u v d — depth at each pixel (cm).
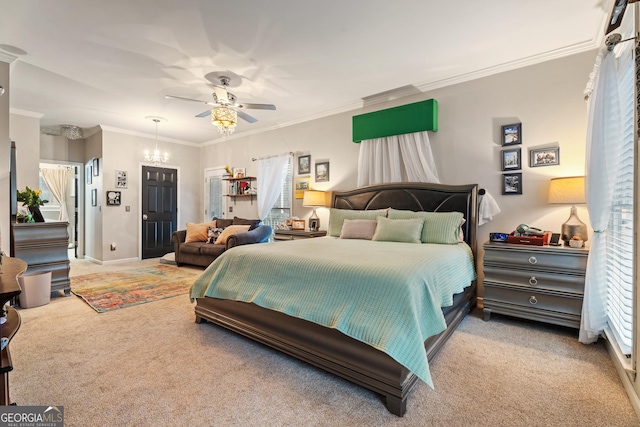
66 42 279
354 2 228
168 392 175
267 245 289
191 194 704
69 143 618
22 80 360
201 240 564
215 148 682
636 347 164
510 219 327
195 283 273
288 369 202
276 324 221
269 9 236
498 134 334
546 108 308
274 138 561
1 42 279
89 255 625
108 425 149
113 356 217
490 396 173
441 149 370
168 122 542
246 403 167
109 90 391
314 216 495
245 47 289
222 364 207
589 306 231
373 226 359
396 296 174
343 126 462
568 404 166
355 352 180
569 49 292
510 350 228
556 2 229
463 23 254
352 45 287
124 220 601
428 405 165
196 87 381
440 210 353
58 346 232
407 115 378
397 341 162
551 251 262
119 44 283
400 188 383
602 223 219
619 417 156
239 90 393
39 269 346
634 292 169
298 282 213
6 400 117
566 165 298
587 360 213
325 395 174
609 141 207
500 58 313
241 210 626
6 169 305
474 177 347
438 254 242
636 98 168
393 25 257
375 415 158
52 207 745
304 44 285
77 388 178
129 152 607
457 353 223
